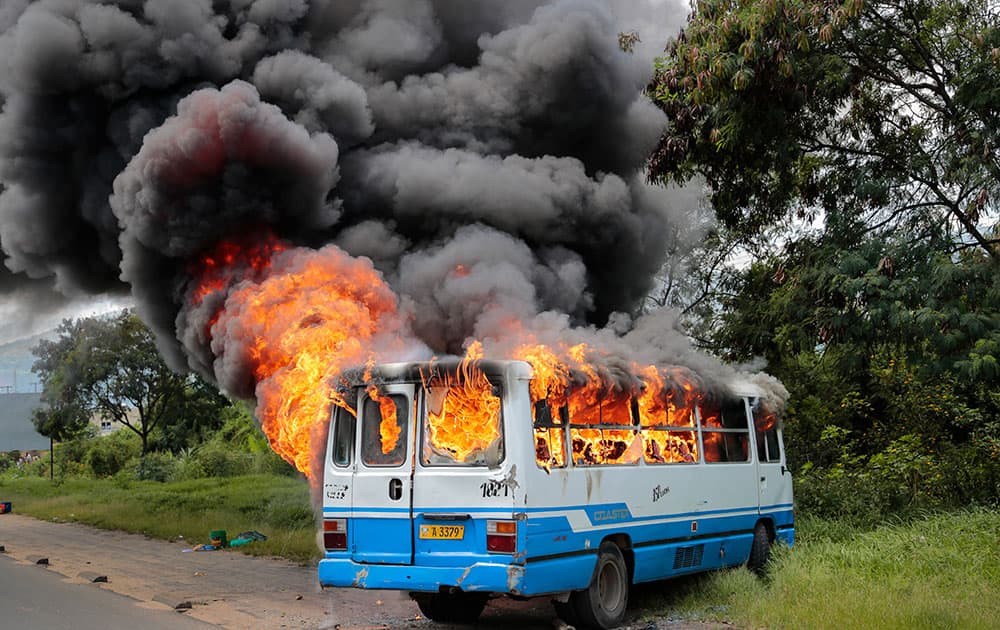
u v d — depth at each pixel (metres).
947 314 11.27
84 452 40.47
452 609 8.52
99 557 13.66
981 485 13.59
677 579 9.84
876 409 15.92
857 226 13.20
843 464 14.77
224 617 8.55
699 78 11.96
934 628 7.13
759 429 10.65
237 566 12.45
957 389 14.51
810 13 11.59
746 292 15.55
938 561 9.41
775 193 14.06
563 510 7.66
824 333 12.29
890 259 11.82
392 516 7.71
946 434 14.71
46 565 12.77
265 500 20.84
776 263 14.49
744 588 9.08
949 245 12.18
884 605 7.75
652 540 8.62
